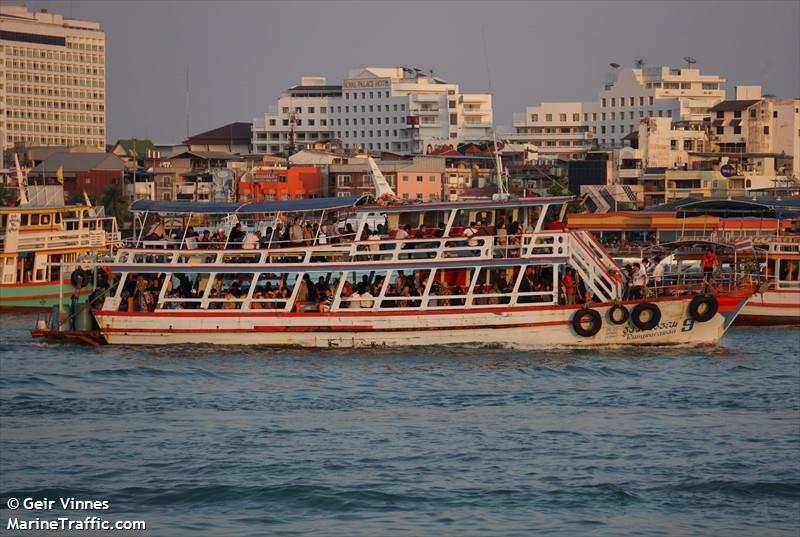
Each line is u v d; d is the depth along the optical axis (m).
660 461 160.12
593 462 159.75
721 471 156.25
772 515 142.38
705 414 185.00
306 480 152.25
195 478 153.12
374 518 140.88
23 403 192.62
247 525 139.25
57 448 166.00
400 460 160.50
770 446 166.88
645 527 138.25
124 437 171.12
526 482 152.12
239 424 178.25
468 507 143.75
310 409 187.75
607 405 190.25
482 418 181.38
